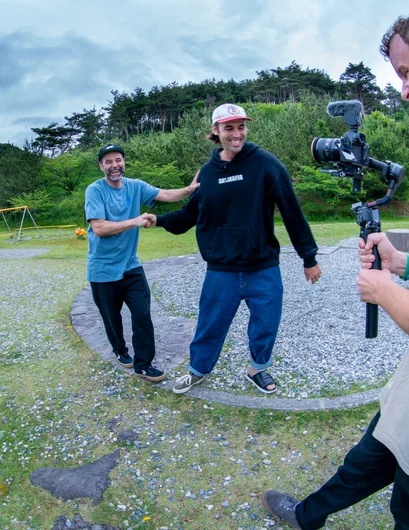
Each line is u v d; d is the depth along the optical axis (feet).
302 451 8.12
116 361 12.14
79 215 72.23
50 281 22.99
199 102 152.46
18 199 71.05
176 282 21.08
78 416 9.71
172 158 63.41
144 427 9.14
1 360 12.85
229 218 8.77
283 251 27.89
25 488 7.63
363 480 4.89
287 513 6.24
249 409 9.37
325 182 55.57
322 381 10.36
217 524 6.68
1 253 37.40
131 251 10.40
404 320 3.87
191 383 10.22
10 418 9.77
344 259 24.71
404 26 3.50
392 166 4.92
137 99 151.74
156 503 7.16
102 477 7.78
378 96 152.05
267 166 8.41
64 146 117.50
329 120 61.93
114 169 10.00
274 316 9.31
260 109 108.99
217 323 9.55
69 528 6.74
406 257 4.59
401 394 4.19
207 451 8.30
